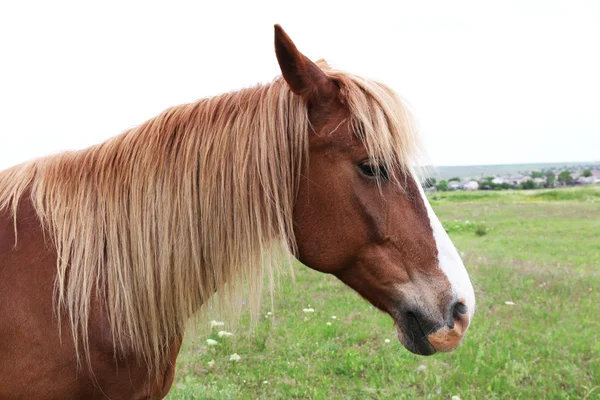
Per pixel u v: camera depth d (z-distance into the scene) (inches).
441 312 76.5
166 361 84.3
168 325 79.8
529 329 206.4
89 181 78.8
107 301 75.4
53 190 78.0
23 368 71.3
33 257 73.7
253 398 153.9
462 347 184.2
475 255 380.8
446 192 1290.6
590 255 389.7
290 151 77.4
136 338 76.6
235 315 81.7
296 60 72.4
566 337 195.0
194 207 77.2
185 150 77.8
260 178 76.9
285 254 79.5
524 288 275.4
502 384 156.9
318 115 76.7
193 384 155.2
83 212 76.5
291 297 259.3
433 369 167.5
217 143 77.7
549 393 150.2
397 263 77.7
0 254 73.0
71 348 72.7
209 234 77.7
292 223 78.7
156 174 77.5
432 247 77.6
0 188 80.9
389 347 188.1
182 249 76.9
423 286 77.1
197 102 82.9
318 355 183.9
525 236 510.3
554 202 981.2
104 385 76.7
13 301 70.9
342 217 77.2
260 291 79.7
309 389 156.9
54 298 72.4
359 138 75.3
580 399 148.9
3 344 70.5
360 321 220.4
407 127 77.4
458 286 77.5
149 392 82.7
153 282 76.9
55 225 75.1
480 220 674.2
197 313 82.6
